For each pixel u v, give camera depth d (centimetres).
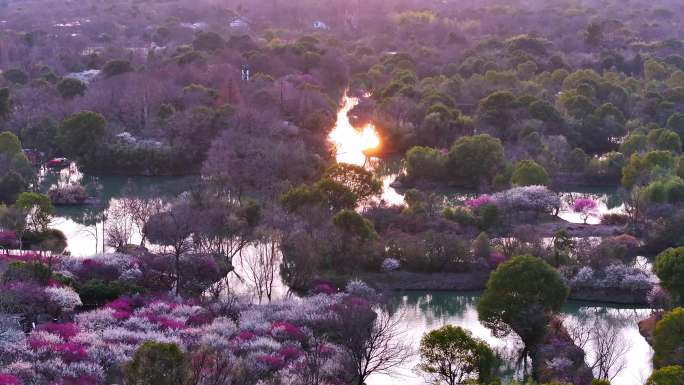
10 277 10625
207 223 13175
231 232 13475
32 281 10575
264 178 16175
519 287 10219
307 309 10675
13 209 13812
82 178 18400
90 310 10988
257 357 9244
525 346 10319
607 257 12862
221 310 10825
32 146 19488
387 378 9581
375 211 14238
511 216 14988
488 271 12825
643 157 17062
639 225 14700
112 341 9719
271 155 16625
